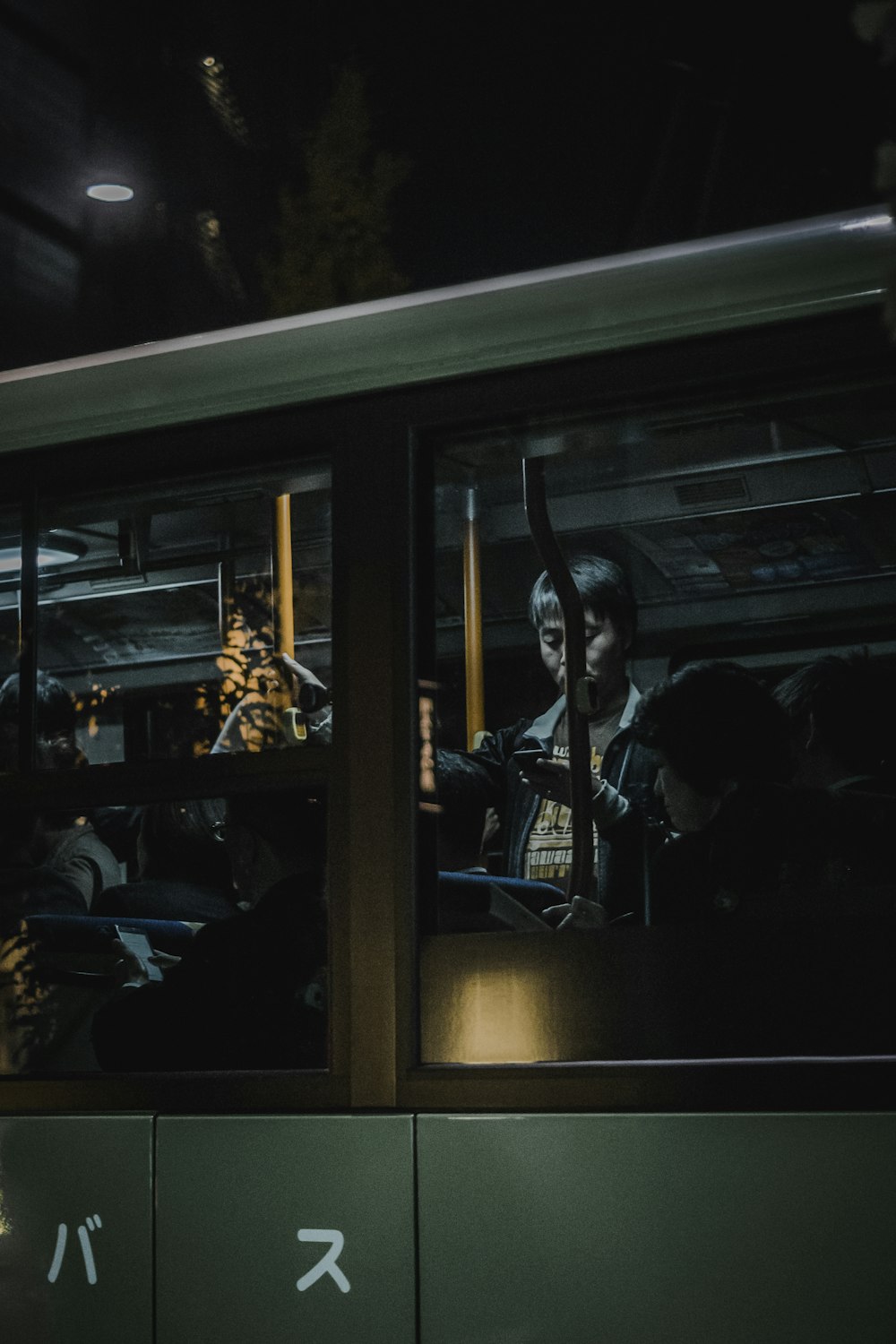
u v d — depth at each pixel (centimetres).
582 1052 280
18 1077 316
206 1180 292
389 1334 275
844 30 306
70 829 333
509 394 296
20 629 328
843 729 308
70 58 407
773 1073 264
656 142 322
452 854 307
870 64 301
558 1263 267
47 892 331
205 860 321
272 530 315
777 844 298
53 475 329
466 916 294
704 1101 266
